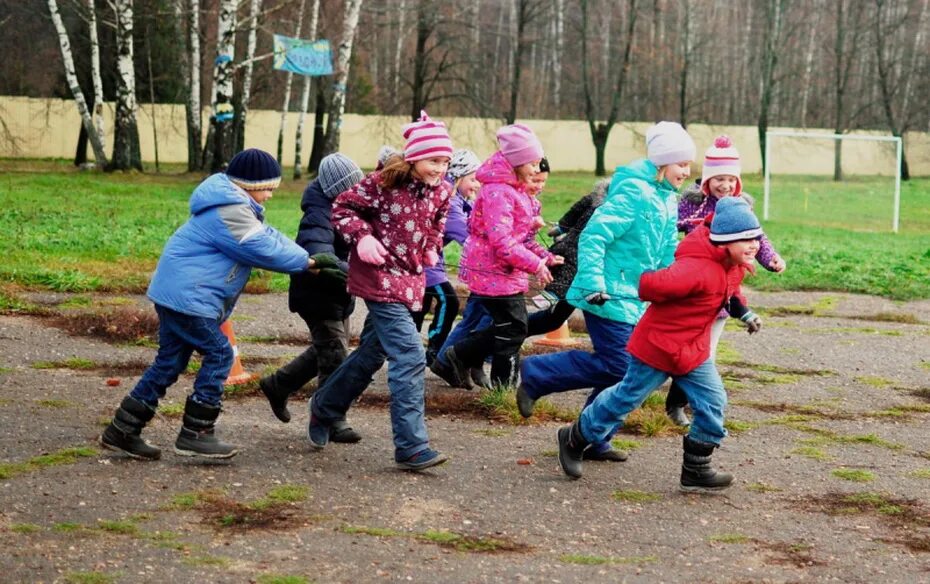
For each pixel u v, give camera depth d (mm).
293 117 50031
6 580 4523
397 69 48219
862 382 9562
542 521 5637
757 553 5301
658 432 7441
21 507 5371
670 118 54594
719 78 59031
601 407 6219
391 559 4977
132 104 35406
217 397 6211
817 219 32844
